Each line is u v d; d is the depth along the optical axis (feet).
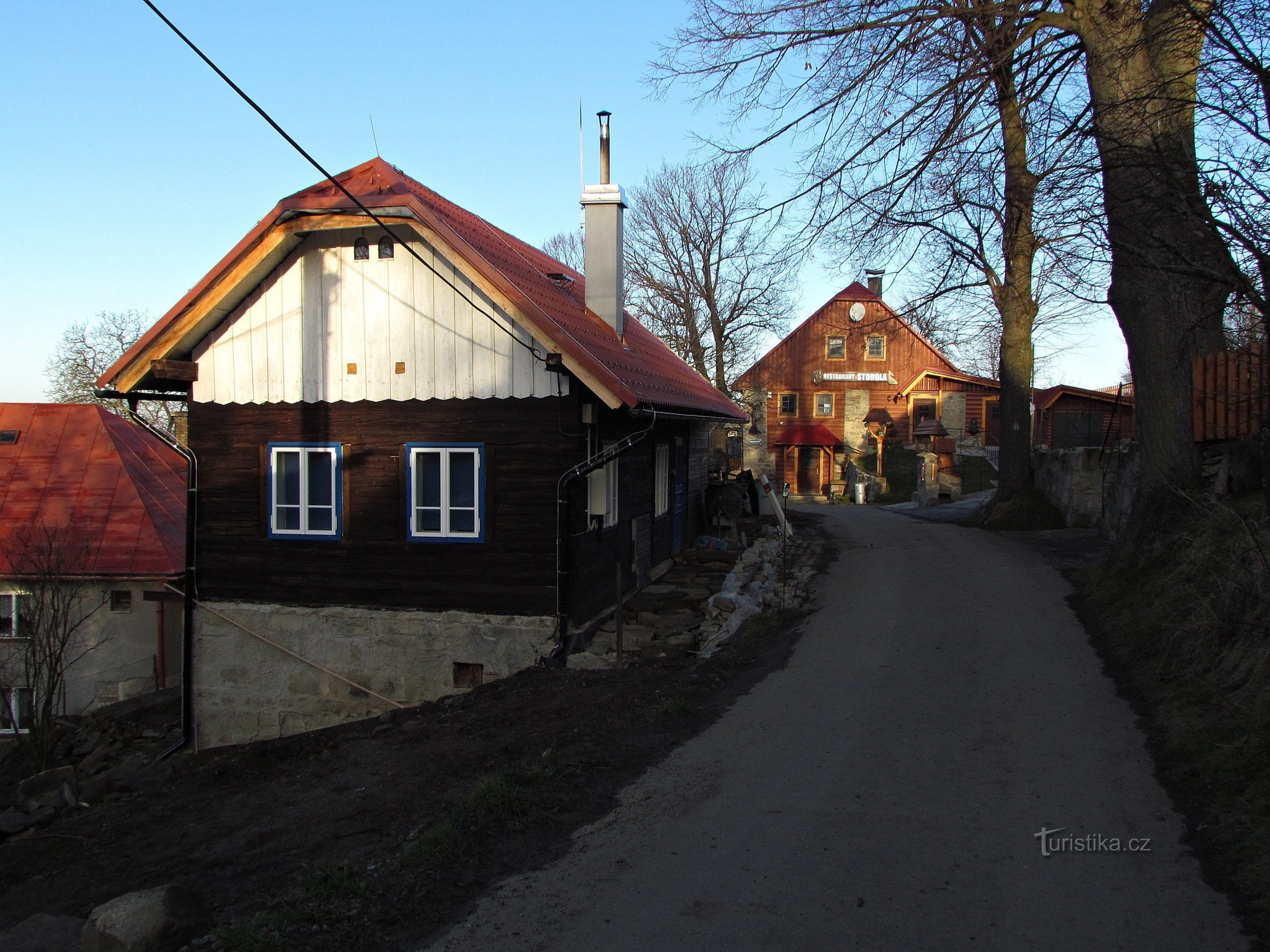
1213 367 37.06
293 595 37.93
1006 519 65.36
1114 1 33.37
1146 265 24.57
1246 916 13.92
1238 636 23.63
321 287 37.17
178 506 60.85
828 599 41.06
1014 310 68.18
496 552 35.53
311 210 34.09
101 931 14.71
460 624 35.81
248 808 24.99
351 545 37.19
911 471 136.36
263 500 38.11
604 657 33.86
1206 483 36.81
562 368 32.96
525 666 34.99
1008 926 14.01
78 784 35.83
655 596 42.70
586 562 36.47
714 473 77.36
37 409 66.23
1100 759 20.99
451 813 19.02
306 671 37.73
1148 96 25.41
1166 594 31.01
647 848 17.26
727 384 144.05
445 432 35.96
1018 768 20.72
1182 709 22.89
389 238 36.37
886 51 41.39
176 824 24.84
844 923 14.26
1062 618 34.94
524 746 24.44
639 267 140.36
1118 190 26.21
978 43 39.45
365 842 19.61
